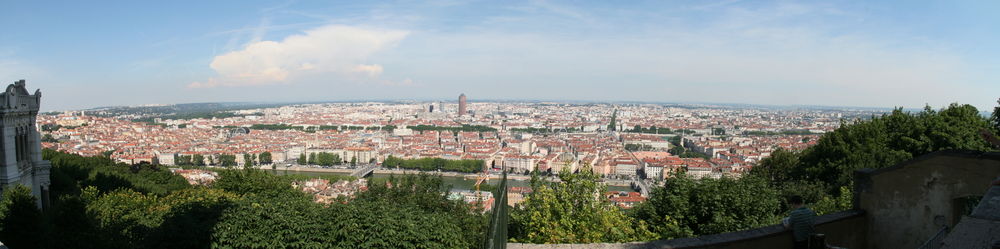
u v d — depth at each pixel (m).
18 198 25.48
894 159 52.53
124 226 28.20
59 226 25.89
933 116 55.62
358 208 28.45
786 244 15.56
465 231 32.53
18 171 45.78
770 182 57.00
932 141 54.03
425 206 39.19
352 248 26.36
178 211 28.47
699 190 26.70
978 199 17.58
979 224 11.37
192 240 26.03
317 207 29.38
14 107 44.72
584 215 26.09
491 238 11.99
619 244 16.09
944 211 15.76
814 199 48.25
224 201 29.80
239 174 60.94
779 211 33.62
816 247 14.62
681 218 25.78
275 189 59.84
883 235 17.14
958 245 11.41
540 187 29.02
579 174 28.19
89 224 26.41
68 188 66.06
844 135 58.25
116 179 82.50
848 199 33.41
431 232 28.23
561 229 24.83
